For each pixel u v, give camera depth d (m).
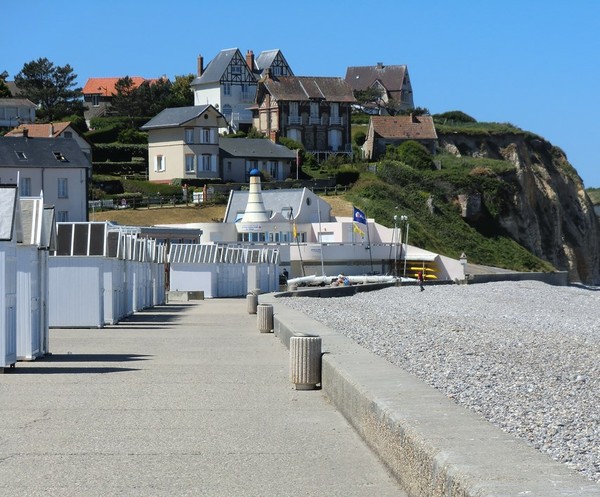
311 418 14.12
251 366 20.92
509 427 13.58
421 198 123.25
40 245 22.25
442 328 35.75
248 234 93.00
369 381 13.21
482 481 7.09
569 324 44.44
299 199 97.56
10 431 13.03
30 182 86.94
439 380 19.00
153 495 9.69
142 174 124.75
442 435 9.01
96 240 32.72
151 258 50.03
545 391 18.08
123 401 15.70
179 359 22.36
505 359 24.55
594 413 15.13
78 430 13.13
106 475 10.53
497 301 61.16
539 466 7.59
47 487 9.98
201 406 15.22
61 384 17.75
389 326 34.88
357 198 114.81
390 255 94.44
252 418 14.12
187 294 61.22
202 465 11.04
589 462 10.88
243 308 48.78
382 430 10.95
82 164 89.75
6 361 19.44
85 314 32.62
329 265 88.62
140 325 34.62
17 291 21.50
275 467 10.93
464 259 94.44
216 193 108.56
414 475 9.09
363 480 10.26
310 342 17.11
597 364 24.20
